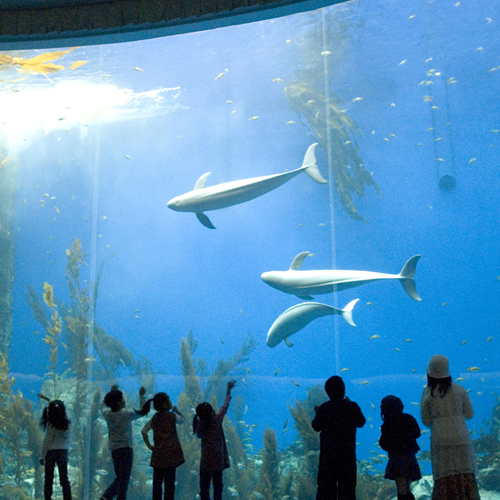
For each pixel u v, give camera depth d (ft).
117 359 42.60
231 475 26.25
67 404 34.73
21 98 58.29
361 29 60.95
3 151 62.39
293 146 94.27
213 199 30.76
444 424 12.57
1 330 50.85
